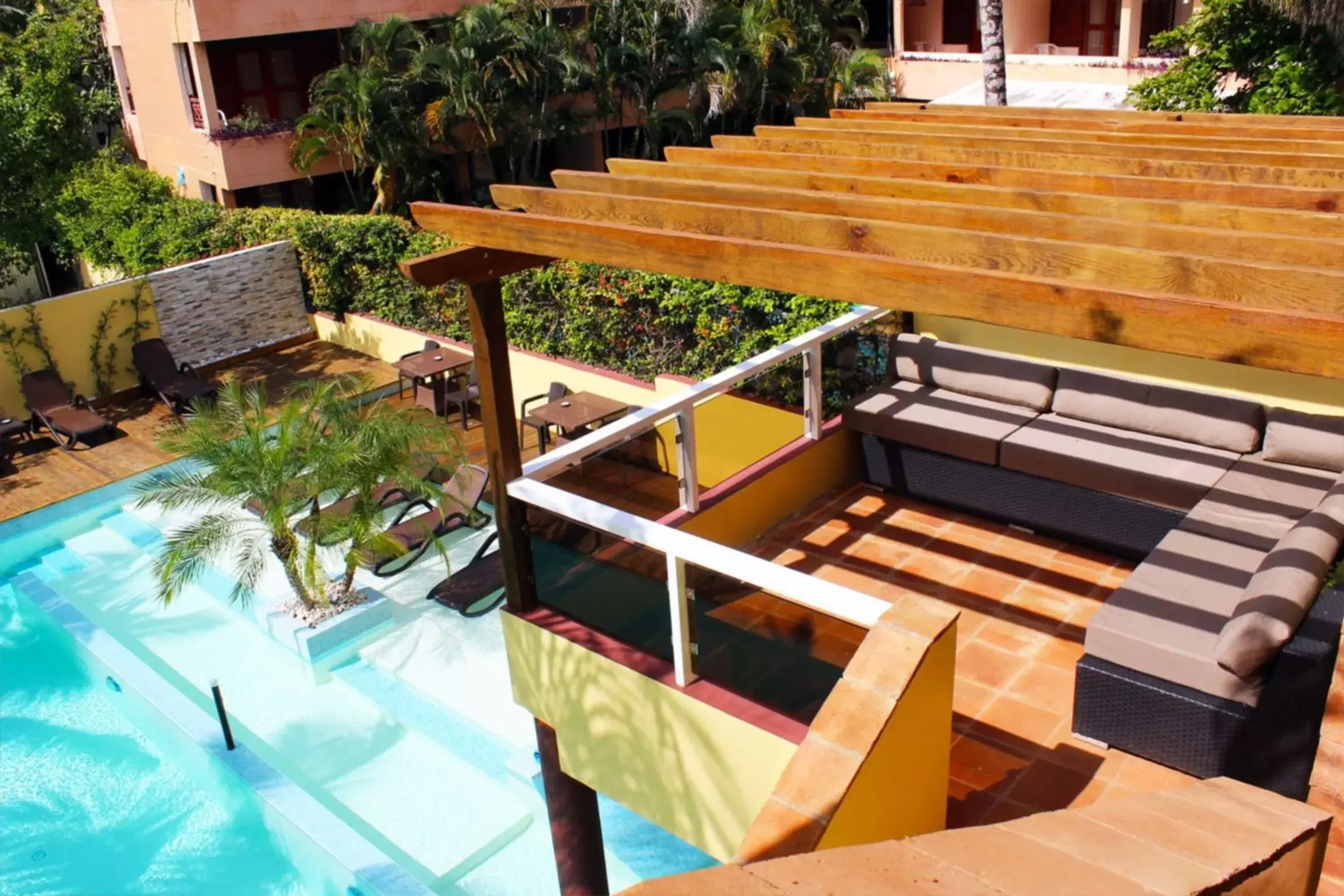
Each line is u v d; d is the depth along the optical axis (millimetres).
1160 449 6859
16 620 12492
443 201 24672
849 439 7848
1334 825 4461
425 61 22219
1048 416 7457
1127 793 4840
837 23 31891
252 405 12023
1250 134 6336
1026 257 3723
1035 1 32000
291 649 11547
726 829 5188
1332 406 6727
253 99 25672
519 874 8641
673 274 4465
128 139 26344
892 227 4027
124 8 23906
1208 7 16438
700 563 4832
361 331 19172
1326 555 5141
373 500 11875
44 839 9281
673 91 28250
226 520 11367
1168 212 4293
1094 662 5102
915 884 1762
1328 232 3914
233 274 18844
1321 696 4461
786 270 4086
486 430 5684
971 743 5246
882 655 4090
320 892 8602
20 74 18328
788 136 6938
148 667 11422
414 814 9273
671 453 6492
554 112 25156
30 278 23703
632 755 5531
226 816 9484
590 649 5477
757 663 4828
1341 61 15648
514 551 5820
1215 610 5129
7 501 14531
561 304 15508
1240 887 1971
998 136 6641
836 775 3762
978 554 6906
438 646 11484
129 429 16797
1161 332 3244
